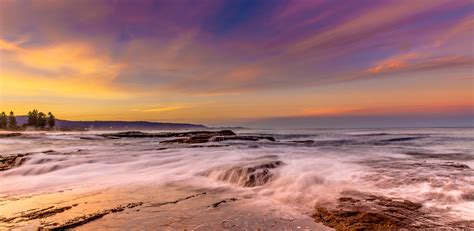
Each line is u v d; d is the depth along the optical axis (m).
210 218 5.47
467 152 17.19
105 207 6.20
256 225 5.08
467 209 5.22
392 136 46.16
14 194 7.61
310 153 16.11
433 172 8.38
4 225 5.09
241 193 7.58
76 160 13.44
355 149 19.70
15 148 27.45
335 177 8.28
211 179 9.61
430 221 4.71
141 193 7.62
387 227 4.58
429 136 43.78
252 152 16.69
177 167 12.02
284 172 9.05
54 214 5.72
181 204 6.48
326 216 5.34
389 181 7.38
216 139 30.17
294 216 5.57
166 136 56.88
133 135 58.53
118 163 13.13
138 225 5.09
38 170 11.78
